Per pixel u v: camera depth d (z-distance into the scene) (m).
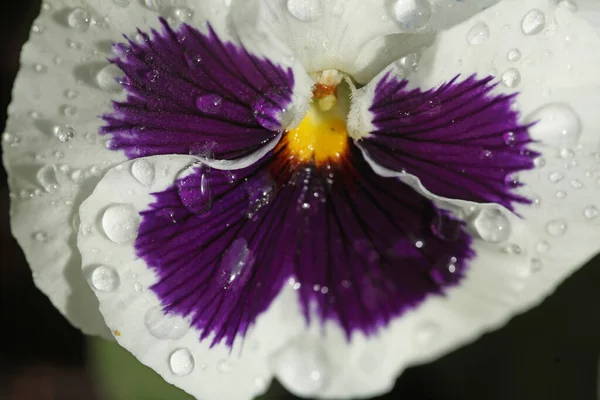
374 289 0.15
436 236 0.15
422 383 0.17
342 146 0.15
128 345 0.14
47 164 0.14
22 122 0.14
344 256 0.15
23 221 0.14
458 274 0.14
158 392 0.17
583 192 0.14
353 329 0.15
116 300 0.14
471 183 0.15
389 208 0.15
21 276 0.19
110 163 0.14
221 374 0.14
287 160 0.15
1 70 0.19
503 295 0.14
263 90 0.15
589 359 0.17
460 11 0.14
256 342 0.15
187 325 0.14
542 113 0.14
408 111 0.15
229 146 0.15
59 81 0.14
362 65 0.15
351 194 0.15
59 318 0.19
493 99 0.14
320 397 0.14
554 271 0.14
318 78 0.15
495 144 0.15
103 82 0.14
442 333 0.14
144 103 0.14
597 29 0.14
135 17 0.14
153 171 0.14
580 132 0.14
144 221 0.14
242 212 0.15
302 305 0.15
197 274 0.14
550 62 0.14
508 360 0.17
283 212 0.15
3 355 0.19
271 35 0.14
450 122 0.15
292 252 0.15
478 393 0.17
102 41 0.14
